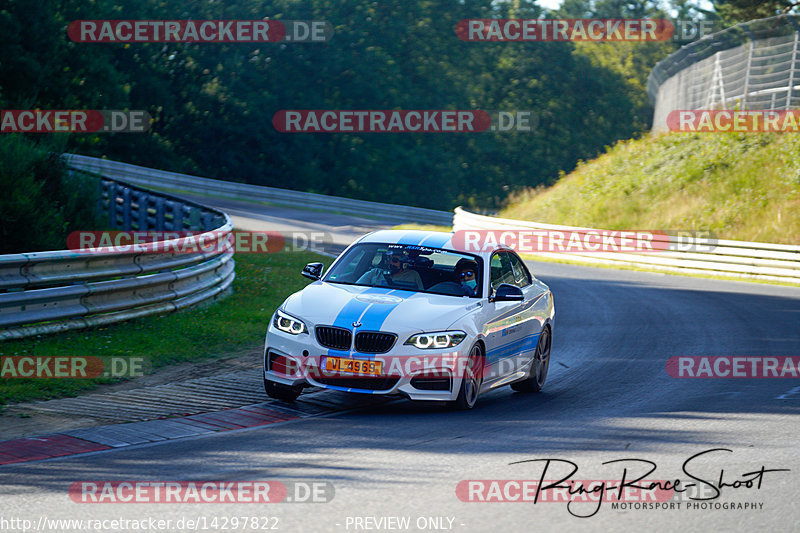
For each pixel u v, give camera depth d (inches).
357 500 764.0
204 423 1083.9
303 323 1185.4
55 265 1501.0
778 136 5152.6
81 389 1227.2
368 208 6727.4
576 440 1021.8
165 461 894.4
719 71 5802.2
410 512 732.7
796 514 757.3
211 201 6333.7
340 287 1275.8
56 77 7126.0
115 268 1636.3
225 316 1873.8
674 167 5310.0
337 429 1067.3
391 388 1145.4
